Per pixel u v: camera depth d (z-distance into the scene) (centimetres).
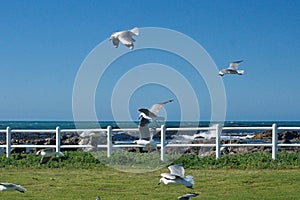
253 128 2477
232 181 1958
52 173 2158
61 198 1692
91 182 1964
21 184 1914
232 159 2369
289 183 1919
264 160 2366
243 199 1672
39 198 1688
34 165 2312
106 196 1727
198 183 1931
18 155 2495
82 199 1681
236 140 3484
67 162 2358
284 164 2291
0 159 2434
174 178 1210
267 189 1823
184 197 1205
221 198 1688
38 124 11669
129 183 1947
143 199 1678
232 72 1574
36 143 3662
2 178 2030
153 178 2045
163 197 1708
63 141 3703
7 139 2516
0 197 1689
